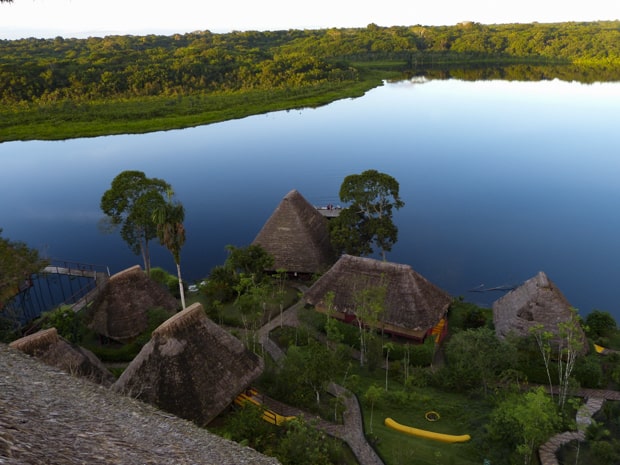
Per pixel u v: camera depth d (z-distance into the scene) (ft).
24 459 26.37
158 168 282.97
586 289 150.61
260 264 147.95
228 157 300.20
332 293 120.78
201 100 418.51
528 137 312.29
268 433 82.84
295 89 453.99
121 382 87.76
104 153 313.73
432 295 123.95
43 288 159.22
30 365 51.34
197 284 158.81
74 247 194.08
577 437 85.05
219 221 214.69
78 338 118.42
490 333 103.19
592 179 237.86
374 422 92.27
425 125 354.74
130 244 151.74
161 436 41.50
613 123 333.83
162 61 499.10
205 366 88.94
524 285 124.47
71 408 39.37
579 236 182.80
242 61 518.37
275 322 132.87
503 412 83.46
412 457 80.94
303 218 160.15
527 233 186.91
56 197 245.04
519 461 77.25
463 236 187.01
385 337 124.36
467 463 79.46
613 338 122.42
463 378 103.71
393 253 176.45
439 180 246.06
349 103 434.71
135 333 119.85
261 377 104.17
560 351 99.71
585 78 531.50
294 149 310.86
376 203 155.94
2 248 103.50
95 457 30.76
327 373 93.97
